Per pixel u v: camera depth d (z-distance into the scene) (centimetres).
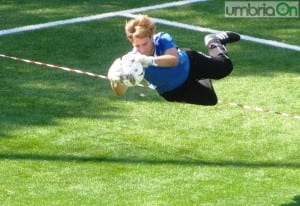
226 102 2400
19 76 2798
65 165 2202
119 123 2456
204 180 2120
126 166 2198
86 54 3009
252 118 2492
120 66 1858
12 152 2264
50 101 2605
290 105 2595
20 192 2058
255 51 3055
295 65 2927
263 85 2752
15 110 2530
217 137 2369
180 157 2250
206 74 1984
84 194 2050
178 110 2547
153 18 3406
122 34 3212
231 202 2006
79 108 2559
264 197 2030
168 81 1945
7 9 3491
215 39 2062
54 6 3531
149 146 2311
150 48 1894
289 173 2159
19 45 3086
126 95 2652
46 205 1994
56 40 3142
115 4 3569
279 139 2356
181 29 3284
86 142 2328
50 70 2847
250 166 2200
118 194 2050
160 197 2031
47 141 2331
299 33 3241
